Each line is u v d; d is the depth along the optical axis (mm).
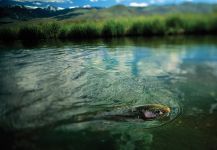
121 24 29531
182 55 20922
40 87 11016
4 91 10289
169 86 13164
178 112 10172
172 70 16250
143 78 13977
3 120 8078
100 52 18906
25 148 6742
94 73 13773
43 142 7070
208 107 10758
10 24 21141
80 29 24438
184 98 11742
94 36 26078
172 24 33812
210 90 12984
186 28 34250
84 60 16016
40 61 14977
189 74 15664
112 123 8656
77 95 10617
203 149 7676
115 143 7555
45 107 9227
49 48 18828
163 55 20391
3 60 14719
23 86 10945
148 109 9828
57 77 12422
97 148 7176
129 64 16391
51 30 22531
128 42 25641
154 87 12789
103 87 11859
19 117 8336
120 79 13312
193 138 8203
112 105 9984
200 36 34406
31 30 21453
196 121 9391
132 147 7480
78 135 7629
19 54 16438
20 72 12680
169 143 7922
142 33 31469
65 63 14969
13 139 7109
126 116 9195
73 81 12172
